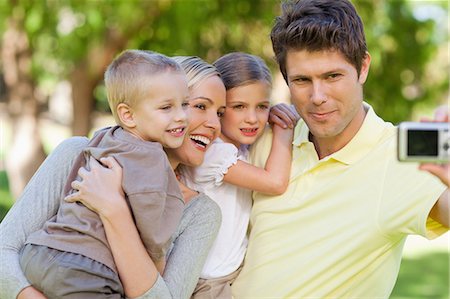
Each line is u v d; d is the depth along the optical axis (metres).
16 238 2.45
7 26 9.29
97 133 2.57
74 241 2.32
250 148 2.91
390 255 2.56
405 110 10.11
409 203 2.42
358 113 2.60
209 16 8.85
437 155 1.88
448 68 10.78
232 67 2.76
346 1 2.52
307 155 2.70
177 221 2.38
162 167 2.36
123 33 8.80
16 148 9.74
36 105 9.87
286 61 2.56
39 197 2.51
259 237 2.68
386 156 2.54
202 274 2.70
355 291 2.56
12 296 2.35
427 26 9.91
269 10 8.94
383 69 9.68
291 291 2.58
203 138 2.64
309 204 2.61
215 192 2.74
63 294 2.25
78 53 8.91
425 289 8.69
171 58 2.55
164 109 2.46
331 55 2.46
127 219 2.31
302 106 2.55
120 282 2.31
